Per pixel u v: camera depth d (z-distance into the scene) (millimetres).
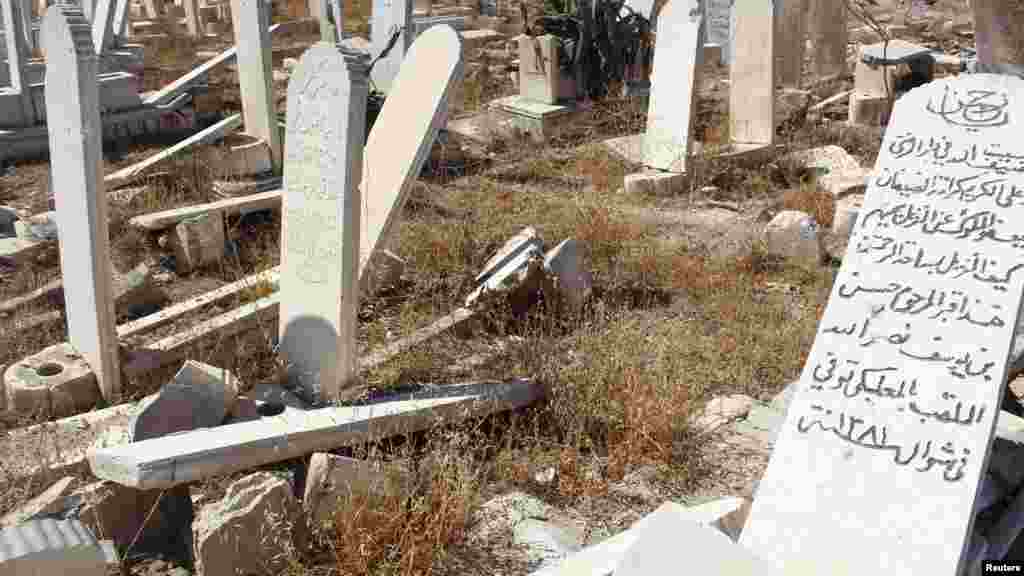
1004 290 3471
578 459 4773
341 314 4961
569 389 5262
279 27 20516
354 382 5145
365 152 6633
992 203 3662
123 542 4293
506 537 4137
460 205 9195
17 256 7590
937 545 3152
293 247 5258
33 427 4926
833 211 8773
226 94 14852
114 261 7547
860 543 3287
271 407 5105
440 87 6121
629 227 8391
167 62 17469
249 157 9703
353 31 21000
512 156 11484
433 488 4254
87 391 5480
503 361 5867
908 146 3975
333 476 4102
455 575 3900
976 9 4180
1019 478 4047
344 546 3924
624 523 4273
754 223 8805
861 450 3436
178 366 5871
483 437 4961
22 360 5598
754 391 5551
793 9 13391
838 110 13094
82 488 4312
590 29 13031
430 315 6625
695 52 9578
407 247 7820
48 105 5473
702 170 9961
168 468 4008
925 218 3777
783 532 3439
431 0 24156
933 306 3580
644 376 5355
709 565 3061
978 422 3295
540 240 7137
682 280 7273
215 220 7867
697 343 6090
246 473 4453
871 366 3578
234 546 3795
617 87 13430
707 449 4820
